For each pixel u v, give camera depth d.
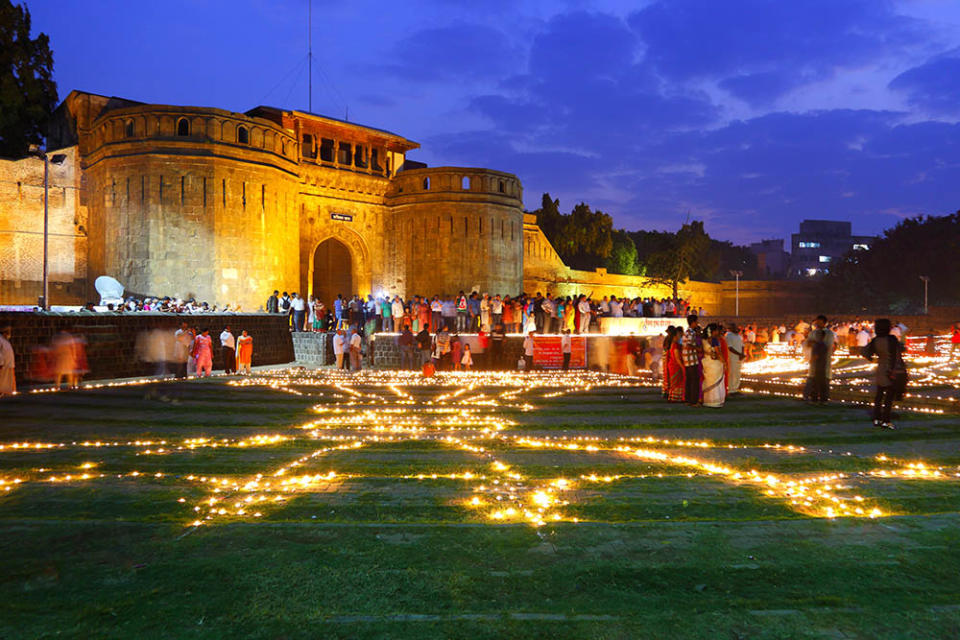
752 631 3.21
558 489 6.09
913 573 3.98
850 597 3.61
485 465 7.07
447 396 13.65
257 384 16.47
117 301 26.59
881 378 9.57
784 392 14.28
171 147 28.47
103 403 12.30
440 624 3.27
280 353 26.19
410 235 38.22
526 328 24.64
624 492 5.97
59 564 4.09
